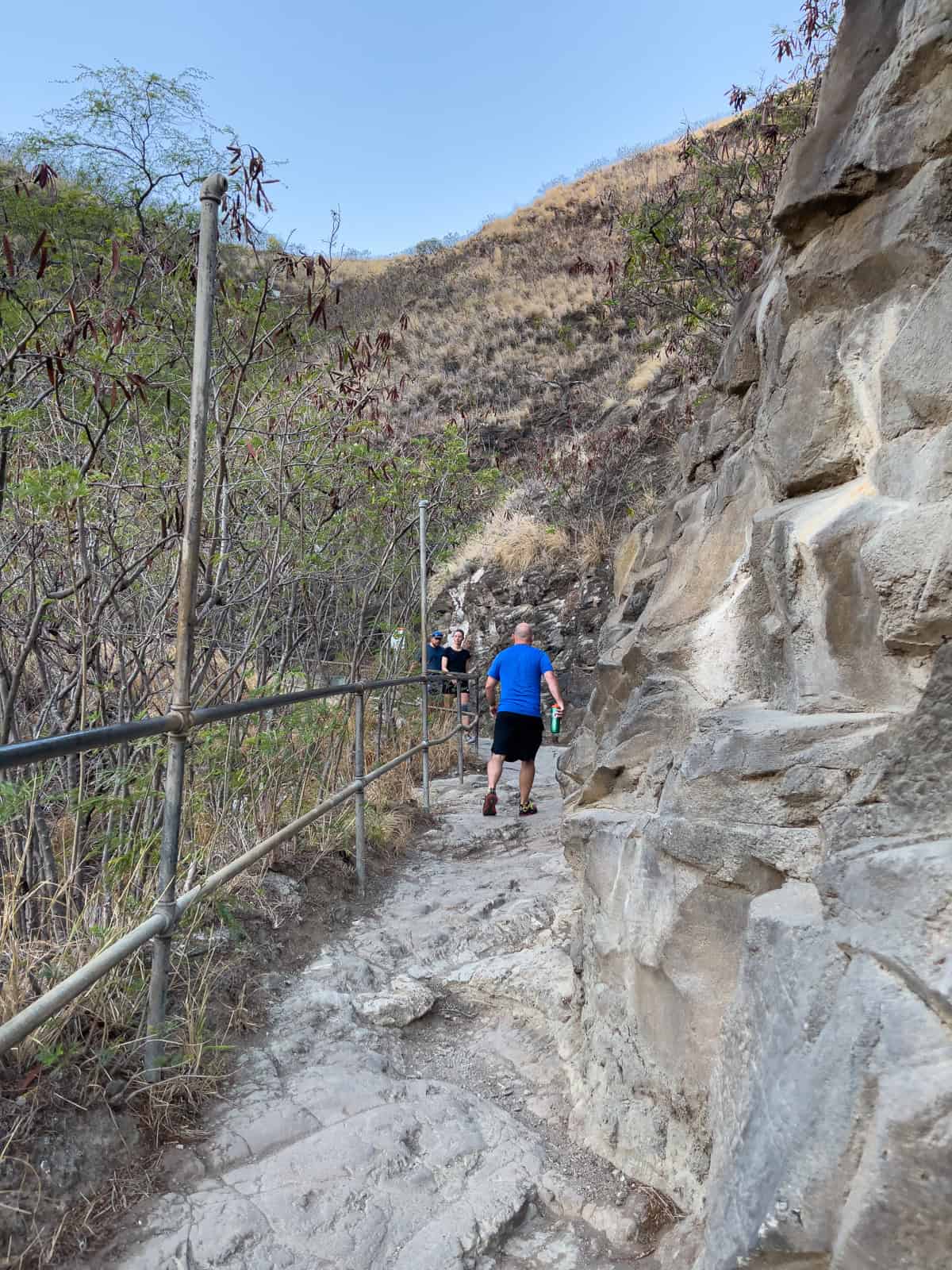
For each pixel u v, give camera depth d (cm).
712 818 217
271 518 519
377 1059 318
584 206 3209
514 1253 232
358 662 739
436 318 2684
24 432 365
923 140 208
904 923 136
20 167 504
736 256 878
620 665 381
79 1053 261
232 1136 261
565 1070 315
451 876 538
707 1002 224
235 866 321
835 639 207
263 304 423
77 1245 214
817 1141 132
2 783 280
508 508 1538
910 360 193
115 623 427
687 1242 221
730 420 379
